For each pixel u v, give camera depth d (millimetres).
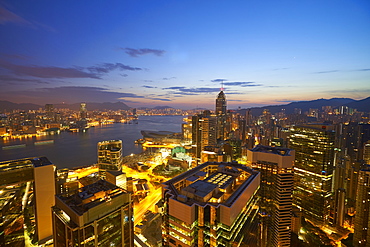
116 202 89875
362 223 154125
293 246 158000
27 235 139250
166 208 99312
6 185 127688
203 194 93062
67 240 80438
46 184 140500
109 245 87312
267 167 151375
